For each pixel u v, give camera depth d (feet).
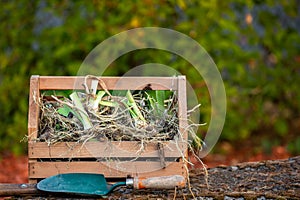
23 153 22.93
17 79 22.25
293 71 24.14
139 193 11.66
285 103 24.66
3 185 11.62
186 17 21.90
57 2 21.81
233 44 21.81
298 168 13.35
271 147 24.17
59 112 12.23
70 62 21.74
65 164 11.85
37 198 11.47
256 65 23.47
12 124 23.09
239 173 13.12
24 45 22.26
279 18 24.80
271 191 11.93
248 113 23.90
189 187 11.34
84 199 11.41
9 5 22.20
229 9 22.12
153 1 21.15
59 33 21.30
